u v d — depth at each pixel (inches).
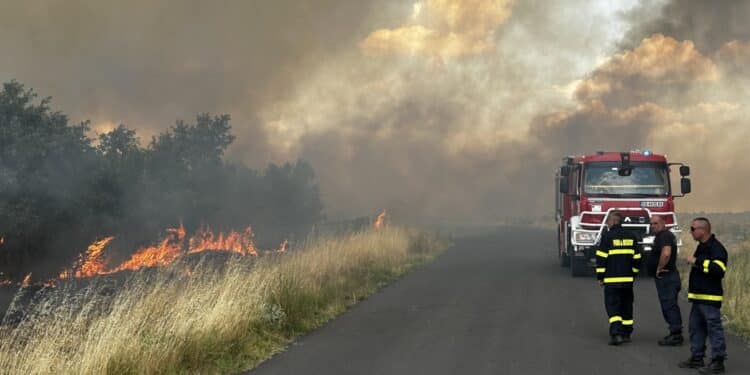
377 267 781.9
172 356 333.7
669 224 737.6
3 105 738.8
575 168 791.1
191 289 440.1
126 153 921.5
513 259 990.4
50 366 299.4
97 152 840.3
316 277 599.8
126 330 329.4
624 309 403.2
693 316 338.3
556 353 373.1
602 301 575.2
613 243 402.6
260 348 387.2
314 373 335.0
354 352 382.0
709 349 383.2
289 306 472.4
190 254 788.6
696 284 332.5
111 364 307.7
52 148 735.1
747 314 440.8
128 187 848.9
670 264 395.2
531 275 778.8
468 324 467.2
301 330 446.3
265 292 463.8
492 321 478.6
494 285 686.5
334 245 792.9
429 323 472.7
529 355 368.2
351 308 542.9
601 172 750.5
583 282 710.5
